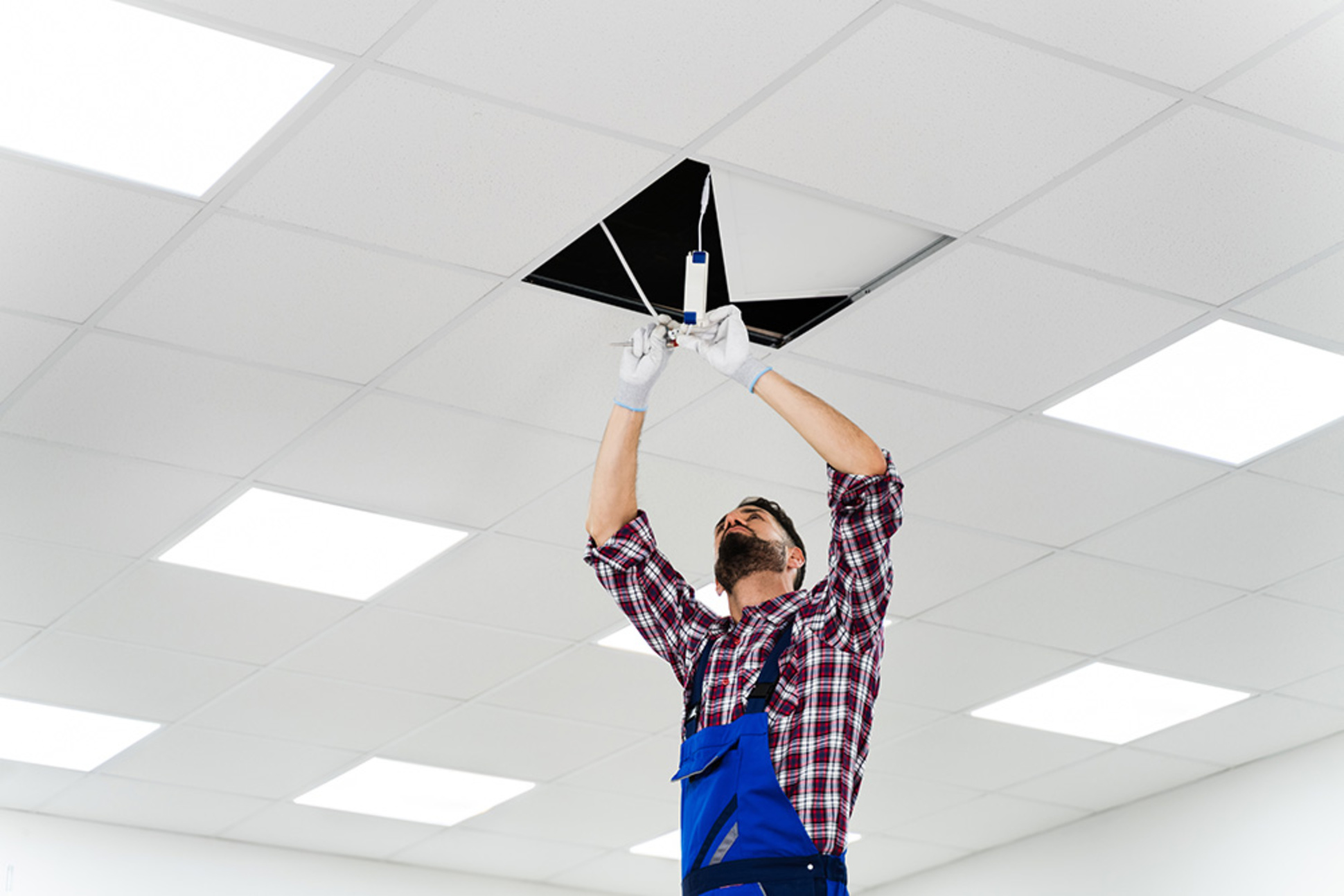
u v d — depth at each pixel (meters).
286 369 3.78
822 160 3.13
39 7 2.72
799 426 2.44
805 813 2.12
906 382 3.89
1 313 3.54
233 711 5.64
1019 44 2.84
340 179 3.17
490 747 6.00
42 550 4.53
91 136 3.03
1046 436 4.11
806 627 2.29
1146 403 3.96
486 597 4.88
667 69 2.90
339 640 5.14
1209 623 5.16
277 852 6.91
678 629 2.49
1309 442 4.12
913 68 2.89
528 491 4.32
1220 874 6.30
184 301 3.52
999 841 7.11
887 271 3.51
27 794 6.26
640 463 4.21
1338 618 5.12
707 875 2.11
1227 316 3.63
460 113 3.00
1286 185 3.19
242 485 4.25
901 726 5.92
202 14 2.74
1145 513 4.47
